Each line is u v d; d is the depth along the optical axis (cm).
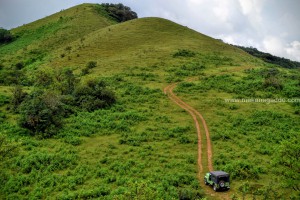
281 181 2575
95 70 6638
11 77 6281
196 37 9725
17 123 3747
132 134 3638
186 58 7562
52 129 3631
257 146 3388
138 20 10650
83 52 8056
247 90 5400
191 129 3812
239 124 4012
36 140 3447
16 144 3155
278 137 3609
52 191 2547
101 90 4659
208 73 6531
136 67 6719
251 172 2748
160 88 5562
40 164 2939
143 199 1827
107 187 2525
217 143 3447
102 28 10712
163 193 2356
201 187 2542
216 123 4006
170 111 4431
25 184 2662
